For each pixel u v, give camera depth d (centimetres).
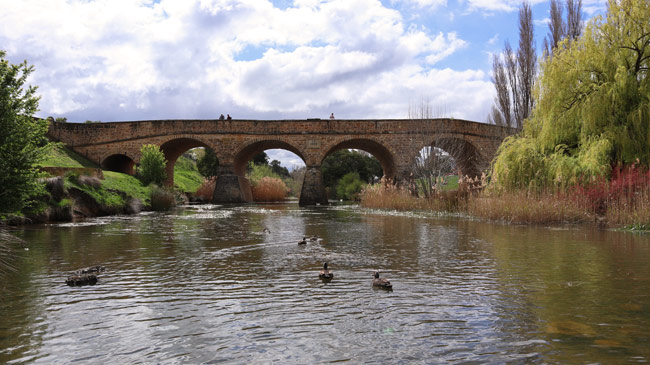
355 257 917
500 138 4141
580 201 1731
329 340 412
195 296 587
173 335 431
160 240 1219
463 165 4650
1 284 665
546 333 427
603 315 487
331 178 6600
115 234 1374
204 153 6238
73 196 2145
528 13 3950
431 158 3155
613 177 1720
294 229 1559
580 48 2008
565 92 1978
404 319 477
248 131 4338
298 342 408
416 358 365
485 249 1037
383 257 917
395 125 4250
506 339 410
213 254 960
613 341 402
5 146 1198
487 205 2036
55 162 3334
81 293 607
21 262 865
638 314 490
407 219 2062
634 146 1761
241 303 549
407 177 4162
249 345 401
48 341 415
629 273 736
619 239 1227
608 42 1916
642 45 1850
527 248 1052
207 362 363
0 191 1219
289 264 834
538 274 730
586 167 1792
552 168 1889
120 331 444
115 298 579
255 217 2217
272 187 5309
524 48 3962
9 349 394
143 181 3431
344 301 555
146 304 548
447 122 3944
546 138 2022
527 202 1792
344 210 2923
